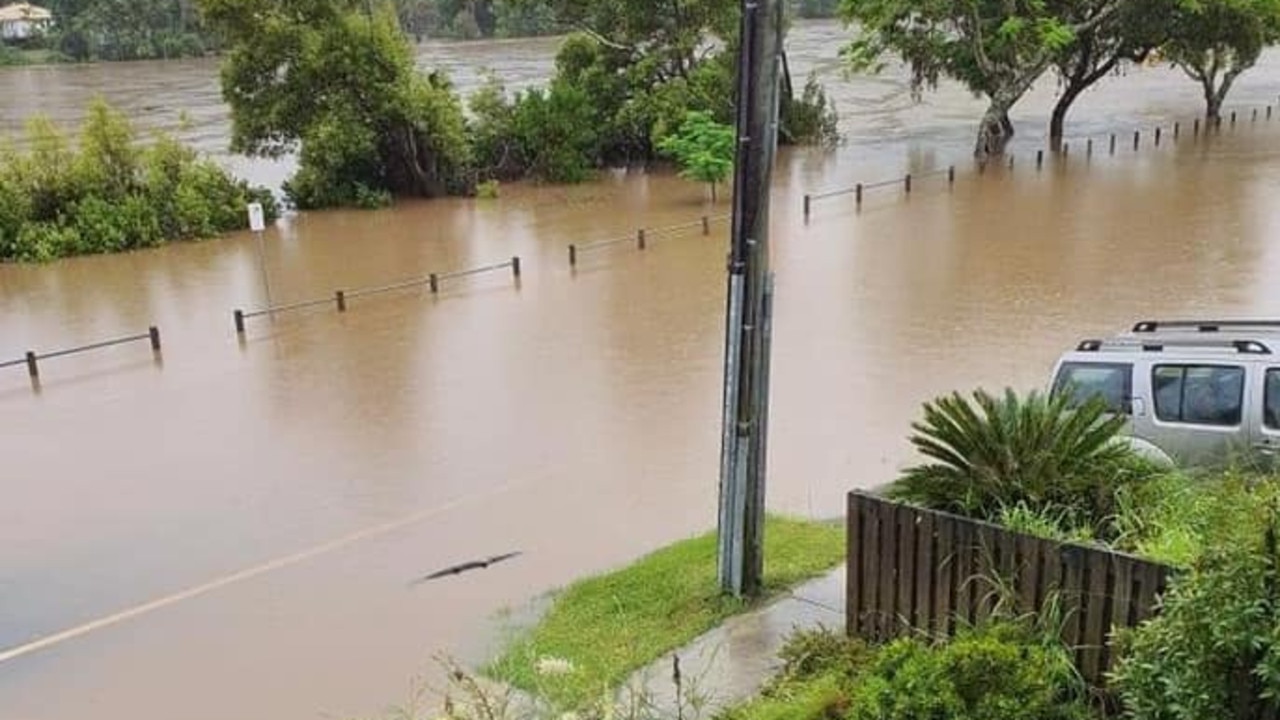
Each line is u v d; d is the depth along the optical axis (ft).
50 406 44.47
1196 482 19.56
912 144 111.55
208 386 46.09
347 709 21.56
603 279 62.03
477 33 288.30
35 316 60.18
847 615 18.17
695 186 94.99
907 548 17.04
